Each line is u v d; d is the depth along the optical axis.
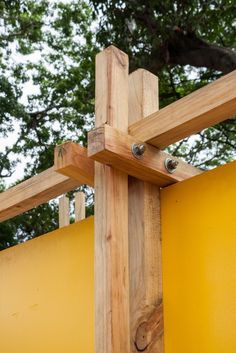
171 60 6.93
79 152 1.61
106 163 1.55
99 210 1.56
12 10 8.73
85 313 1.95
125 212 1.58
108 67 1.66
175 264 1.57
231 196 1.50
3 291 2.48
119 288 1.48
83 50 9.80
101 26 6.83
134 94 1.72
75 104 9.41
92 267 1.98
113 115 1.60
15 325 2.33
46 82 10.01
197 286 1.50
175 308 1.53
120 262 1.51
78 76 9.63
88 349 1.88
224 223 1.49
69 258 2.12
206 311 1.46
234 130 8.09
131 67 6.70
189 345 1.46
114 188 1.56
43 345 2.12
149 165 1.59
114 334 1.41
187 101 1.48
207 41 7.03
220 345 1.40
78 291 2.02
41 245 2.31
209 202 1.55
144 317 1.50
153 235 1.61
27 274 2.35
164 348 1.51
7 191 2.22
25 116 9.55
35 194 2.04
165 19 6.52
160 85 8.17
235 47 7.49
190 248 1.55
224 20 7.01
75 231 2.13
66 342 1.99
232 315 1.39
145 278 1.54
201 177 1.60
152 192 1.67
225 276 1.44
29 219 9.55
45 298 2.19
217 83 1.41
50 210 9.52
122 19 6.66
